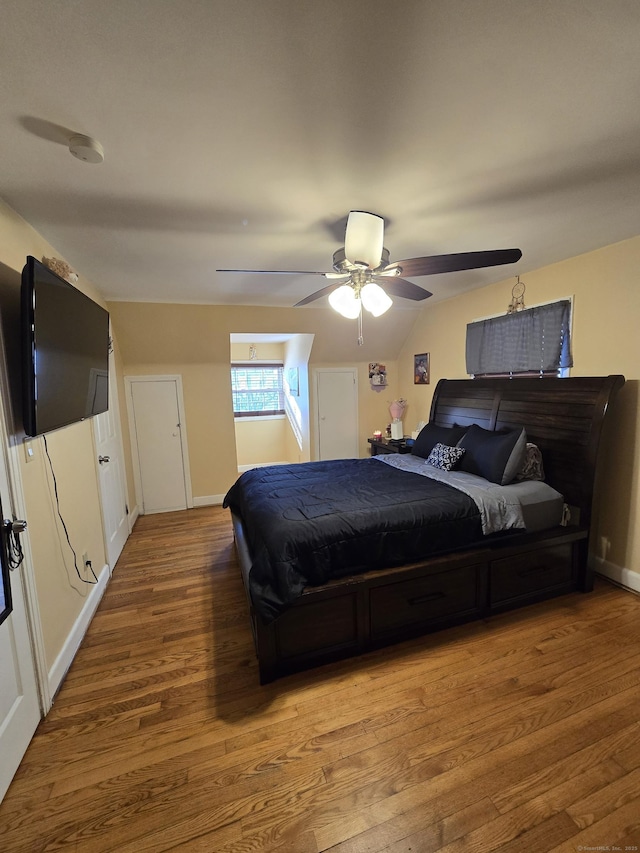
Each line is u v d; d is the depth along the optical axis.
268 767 1.50
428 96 1.16
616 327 2.60
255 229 2.16
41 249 2.15
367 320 4.75
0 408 1.56
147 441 4.44
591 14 0.91
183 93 1.12
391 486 2.73
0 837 1.29
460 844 1.24
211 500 4.80
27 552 1.68
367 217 1.67
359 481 2.92
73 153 1.36
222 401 4.70
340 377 5.34
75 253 2.45
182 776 1.47
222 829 1.30
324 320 4.61
